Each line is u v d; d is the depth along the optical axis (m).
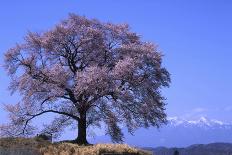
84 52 52.06
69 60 52.00
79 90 47.22
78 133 50.00
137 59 49.34
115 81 47.97
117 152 42.41
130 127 50.31
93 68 47.50
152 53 50.09
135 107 49.06
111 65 51.62
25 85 50.03
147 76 49.38
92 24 53.84
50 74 49.25
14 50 50.69
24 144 42.88
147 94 49.53
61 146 42.97
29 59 50.38
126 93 47.53
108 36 53.62
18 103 50.28
